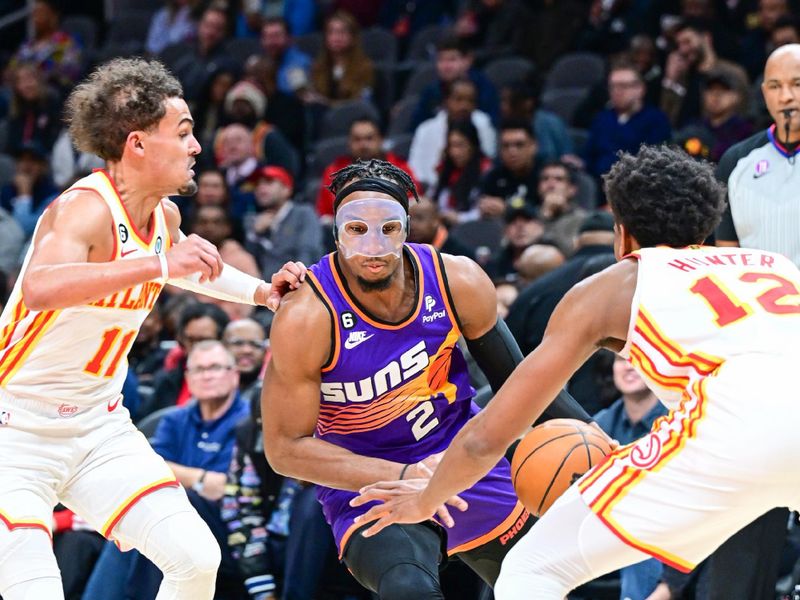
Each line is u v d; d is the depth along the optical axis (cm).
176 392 796
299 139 1285
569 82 1277
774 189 557
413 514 416
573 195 999
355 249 425
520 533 479
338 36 1339
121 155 434
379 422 458
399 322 442
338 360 442
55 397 441
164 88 434
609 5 1315
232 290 478
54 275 407
